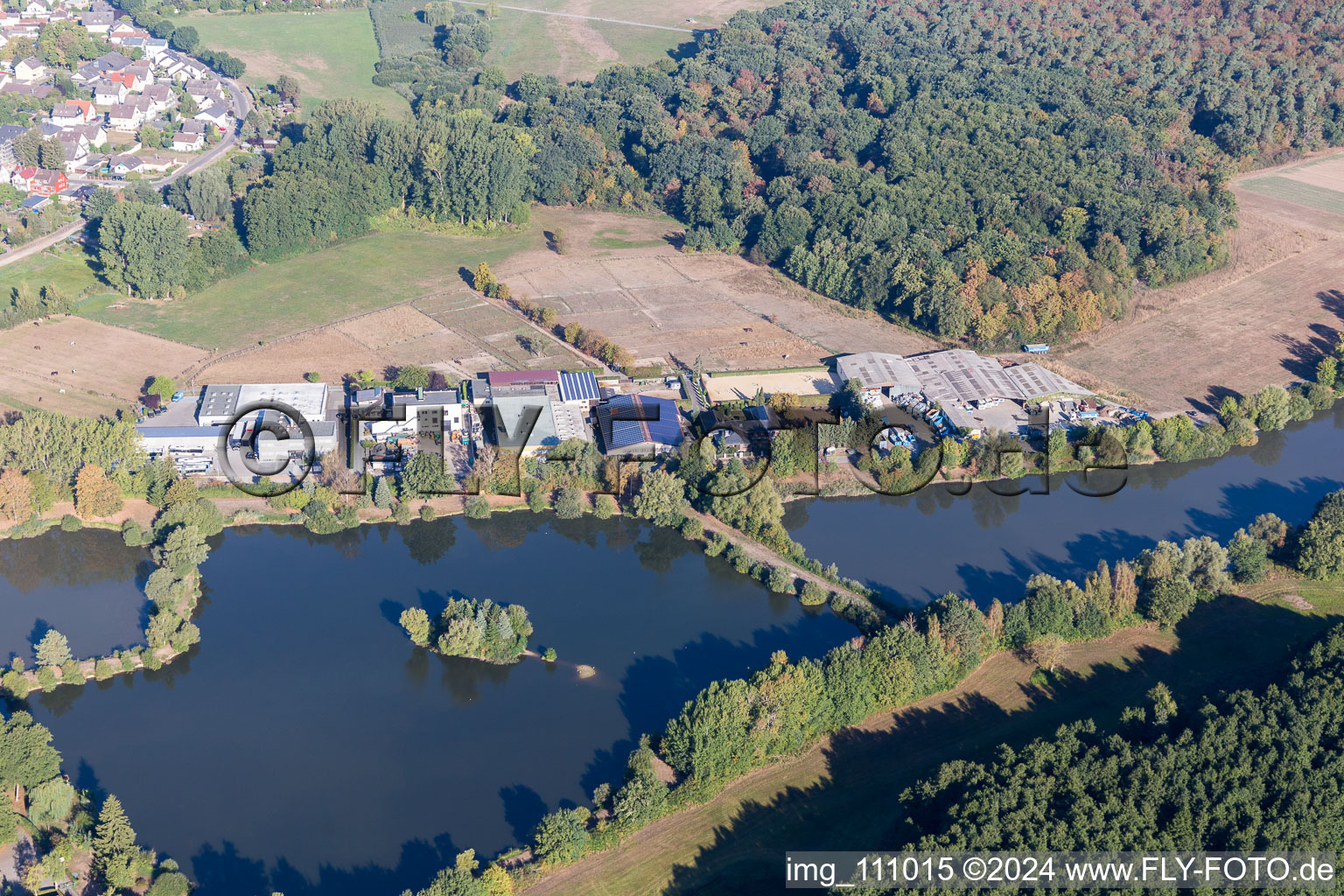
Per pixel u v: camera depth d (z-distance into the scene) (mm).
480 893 176750
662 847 191750
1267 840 172875
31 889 179250
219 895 184000
